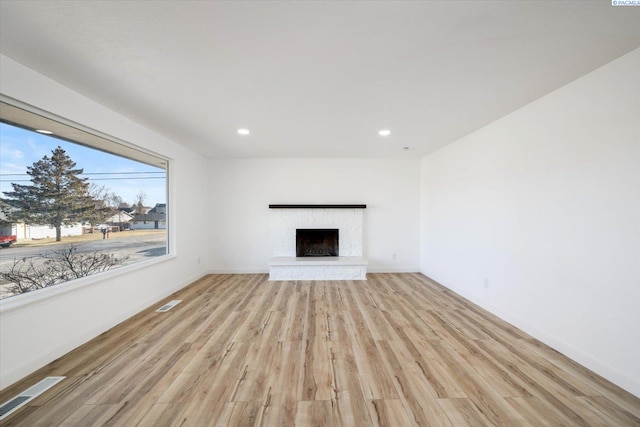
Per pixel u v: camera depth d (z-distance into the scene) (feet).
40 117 6.98
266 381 6.25
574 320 7.16
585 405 5.49
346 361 7.09
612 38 5.31
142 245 11.42
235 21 4.76
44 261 7.29
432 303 11.69
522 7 4.45
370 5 4.41
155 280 11.69
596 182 6.60
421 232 17.60
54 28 4.93
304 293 13.14
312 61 6.11
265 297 12.50
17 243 6.64
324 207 17.13
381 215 17.69
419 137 12.47
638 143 5.75
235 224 17.47
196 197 15.74
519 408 5.41
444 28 4.98
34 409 5.30
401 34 5.16
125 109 8.96
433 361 7.11
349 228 17.49
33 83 6.47
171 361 7.06
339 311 10.71
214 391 5.89
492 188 10.48
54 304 7.07
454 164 13.34
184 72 6.59
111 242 9.70
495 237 10.31
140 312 10.56
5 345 5.97
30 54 5.80
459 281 12.96
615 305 6.18
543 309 8.14
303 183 17.52
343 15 4.63
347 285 14.62
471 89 7.56
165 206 13.17
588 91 6.76
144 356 7.30
